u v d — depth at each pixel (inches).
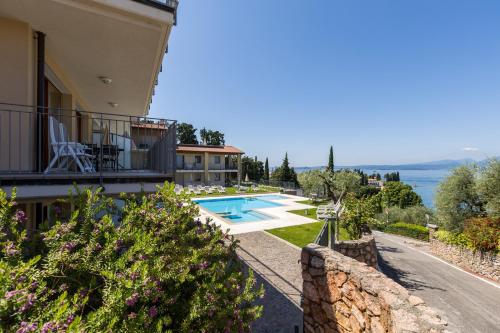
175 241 103.7
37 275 66.1
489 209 442.0
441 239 476.1
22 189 128.2
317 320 158.1
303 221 530.6
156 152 248.1
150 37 185.3
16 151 165.2
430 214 755.4
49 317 55.9
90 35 182.7
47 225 89.7
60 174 140.2
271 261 303.4
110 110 424.5
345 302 136.2
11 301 52.6
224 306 91.0
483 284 347.9
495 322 249.1
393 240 613.3
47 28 173.5
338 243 292.2
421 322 88.3
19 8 150.9
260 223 507.8
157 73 264.8
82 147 200.4
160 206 114.2
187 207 115.0
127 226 92.9
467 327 240.1
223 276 103.5
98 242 87.7
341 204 401.4
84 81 281.7
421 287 325.7
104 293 70.7
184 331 80.2
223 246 120.9
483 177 454.9
